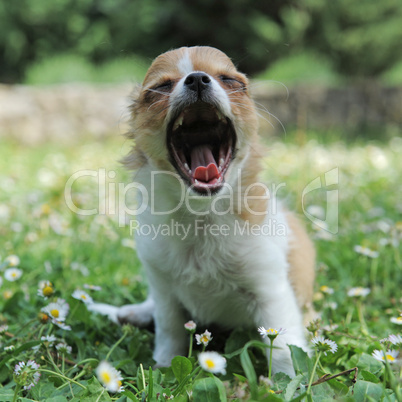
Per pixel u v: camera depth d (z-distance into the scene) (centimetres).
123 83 249
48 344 74
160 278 78
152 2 320
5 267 92
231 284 77
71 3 318
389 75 281
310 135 208
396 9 282
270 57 290
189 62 79
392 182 139
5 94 226
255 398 64
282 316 75
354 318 84
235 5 298
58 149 202
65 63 285
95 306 85
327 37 285
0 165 170
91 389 68
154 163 78
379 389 67
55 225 104
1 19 314
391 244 93
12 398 68
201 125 81
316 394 68
